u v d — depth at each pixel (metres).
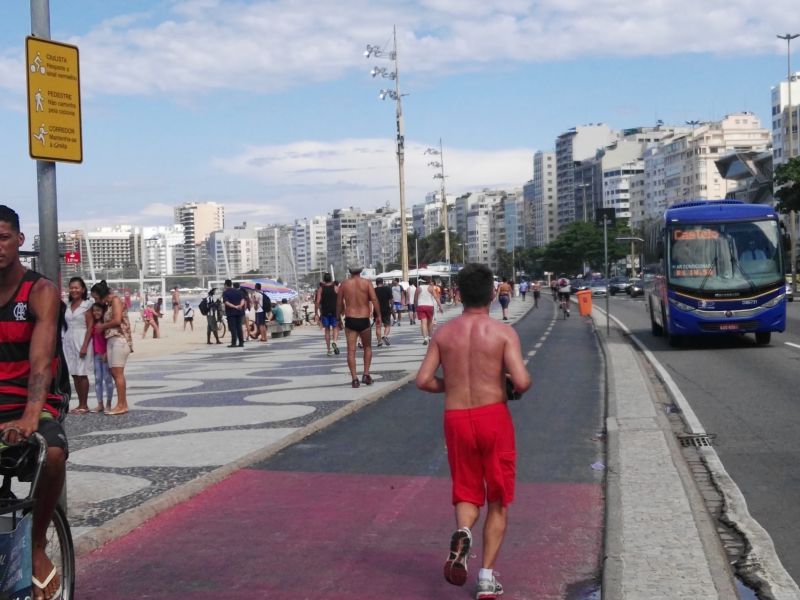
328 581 5.67
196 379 19.05
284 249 112.81
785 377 16.14
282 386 16.59
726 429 10.95
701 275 22.72
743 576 5.68
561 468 8.78
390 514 7.20
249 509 7.45
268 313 36.50
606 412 12.33
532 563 5.90
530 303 71.75
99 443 10.68
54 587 4.84
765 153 141.50
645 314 45.84
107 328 13.45
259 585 5.63
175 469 8.84
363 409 13.20
